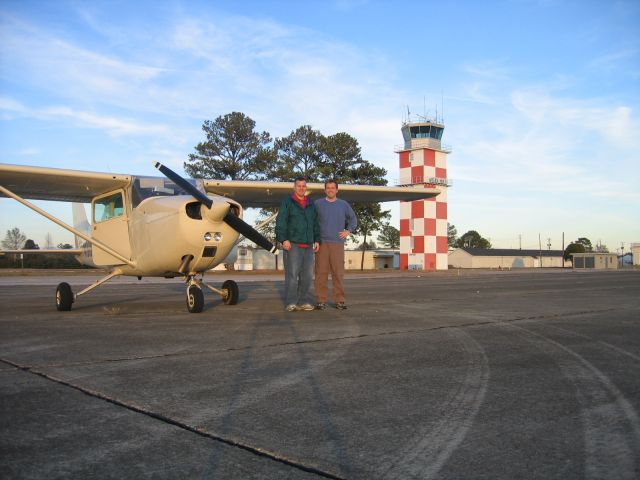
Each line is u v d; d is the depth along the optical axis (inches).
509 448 85.1
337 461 80.4
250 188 386.0
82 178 316.5
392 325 223.3
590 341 183.9
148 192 313.9
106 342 181.6
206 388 121.0
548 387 122.0
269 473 76.3
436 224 1793.8
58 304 306.3
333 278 291.6
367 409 105.6
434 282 705.0
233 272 1280.8
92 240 305.3
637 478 74.2
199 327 218.5
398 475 75.5
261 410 104.9
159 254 281.9
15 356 157.5
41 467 78.3
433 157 1804.9
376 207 1556.3
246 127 1520.7
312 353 161.2
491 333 201.3
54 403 109.2
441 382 126.5
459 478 74.5
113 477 75.1
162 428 94.7
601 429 93.7
